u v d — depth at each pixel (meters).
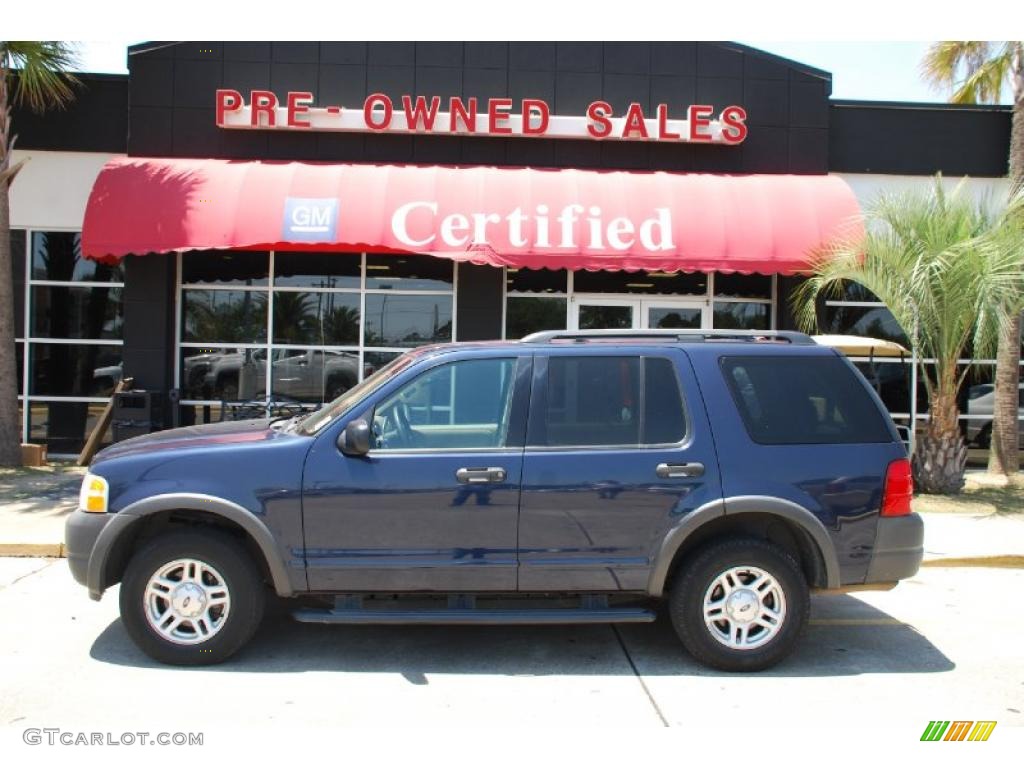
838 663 5.18
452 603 4.98
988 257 9.53
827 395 5.11
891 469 5.01
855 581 4.98
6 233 11.12
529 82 12.46
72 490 9.82
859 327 12.66
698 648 4.93
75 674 4.78
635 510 4.86
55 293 12.46
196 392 12.39
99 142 12.34
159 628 4.86
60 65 11.35
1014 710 4.48
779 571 4.91
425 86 12.39
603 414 5.01
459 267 12.32
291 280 12.42
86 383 12.52
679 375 5.07
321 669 4.93
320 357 12.44
